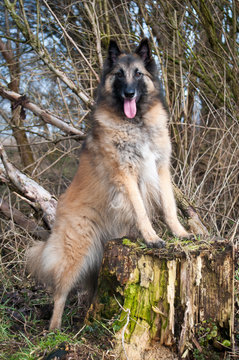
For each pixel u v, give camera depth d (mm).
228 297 2779
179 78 5812
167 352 2750
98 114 3809
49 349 2701
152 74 3898
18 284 4523
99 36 5227
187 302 2734
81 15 6547
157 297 2820
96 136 3754
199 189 5281
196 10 5219
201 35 5961
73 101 7000
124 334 2775
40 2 6578
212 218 4691
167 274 2799
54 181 6840
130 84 3615
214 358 2709
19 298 4156
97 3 6047
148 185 3805
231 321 2756
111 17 6500
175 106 5219
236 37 5773
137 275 2883
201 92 5738
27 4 6871
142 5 5625
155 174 3746
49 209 4988
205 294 2811
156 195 3824
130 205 3629
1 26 7047
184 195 4574
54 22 5594
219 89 5500
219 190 5113
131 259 2895
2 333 3248
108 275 2967
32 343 3012
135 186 3611
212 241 2965
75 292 4391
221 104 5691
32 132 5586
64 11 6523
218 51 5410
